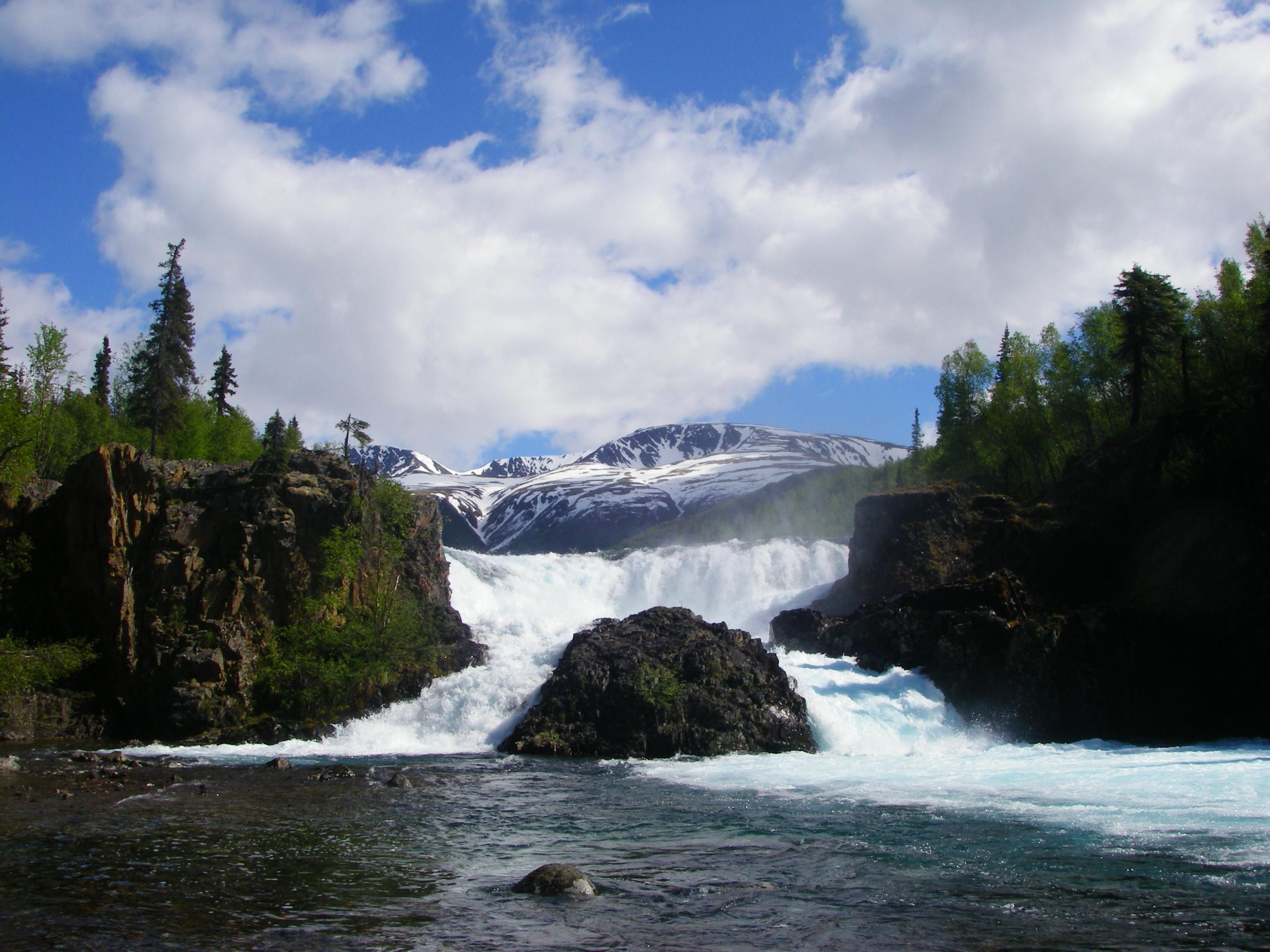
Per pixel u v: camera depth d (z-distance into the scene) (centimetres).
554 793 3606
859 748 5131
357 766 4331
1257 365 6644
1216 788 3588
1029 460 9875
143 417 9169
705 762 4584
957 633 5866
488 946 1762
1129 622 5731
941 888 2200
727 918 1959
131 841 2633
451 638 6181
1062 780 3844
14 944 1734
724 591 9000
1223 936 1827
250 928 1855
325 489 5950
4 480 5747
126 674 5303
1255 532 5822
